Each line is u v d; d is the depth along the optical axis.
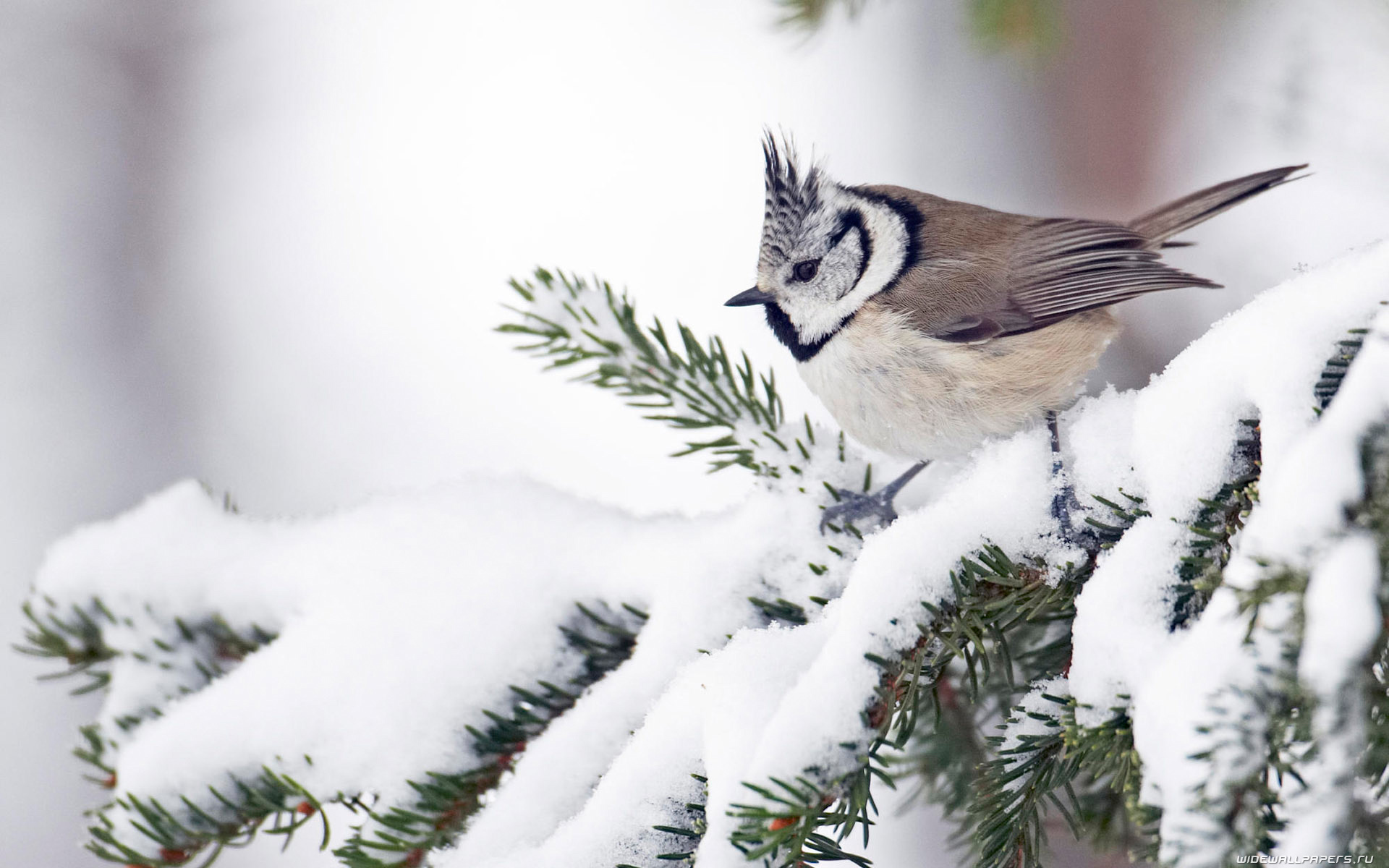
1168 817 3.50
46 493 14.50
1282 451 4.12
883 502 5.89
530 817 4.72
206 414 15.23
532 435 14.91
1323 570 3.46
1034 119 14.44
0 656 13.33
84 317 16.44
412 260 16.73
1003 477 5.14
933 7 15.88
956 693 6.07
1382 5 10.09
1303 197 11.79
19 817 12.65
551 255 16.55
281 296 16.80
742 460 6.14
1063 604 5.04
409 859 5.03
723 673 4.46
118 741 5.91
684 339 6.51
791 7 8.30
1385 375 3.70
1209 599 4.23
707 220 16.94
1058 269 7.28
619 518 5.77
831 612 4.79
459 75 19.08
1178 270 7.30
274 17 18.47
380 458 14.57
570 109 18.83
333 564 5.75
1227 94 12.50
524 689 5.38
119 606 6.13
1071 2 13.59
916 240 7.50
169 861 5.22
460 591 5.54
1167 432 4.57
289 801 5.16
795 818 3.94
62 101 17.22
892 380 7.27
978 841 4.87
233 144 18.20
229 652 6.18
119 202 17.33
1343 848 3.22
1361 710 3.30
